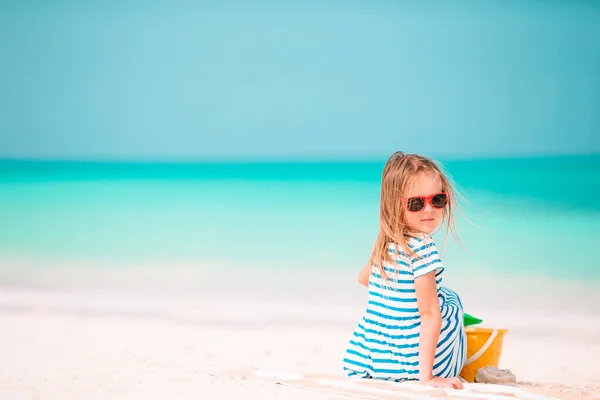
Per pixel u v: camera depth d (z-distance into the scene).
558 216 14.20
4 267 9.59
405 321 3.88
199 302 7.74
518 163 30.92
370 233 12.52
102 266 9.78
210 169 31.34
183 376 4.25
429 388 3.61
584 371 5.11
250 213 15.63
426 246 3.86
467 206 15.84
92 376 4.29
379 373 3.96
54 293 8.09
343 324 6.78
